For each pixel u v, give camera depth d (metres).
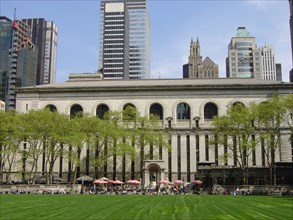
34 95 114.31
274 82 113.00
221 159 95.19
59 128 87.56
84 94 113.88
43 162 108.38
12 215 30.91
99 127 93.06
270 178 85.50
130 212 33.84
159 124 109.44
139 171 105.75
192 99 111.31
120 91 113.19
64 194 71.94
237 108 92.56
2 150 90.12
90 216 30.41
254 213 33.50
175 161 107.06
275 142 90.19
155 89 112.19
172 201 49.75
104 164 101.94
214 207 39.81
